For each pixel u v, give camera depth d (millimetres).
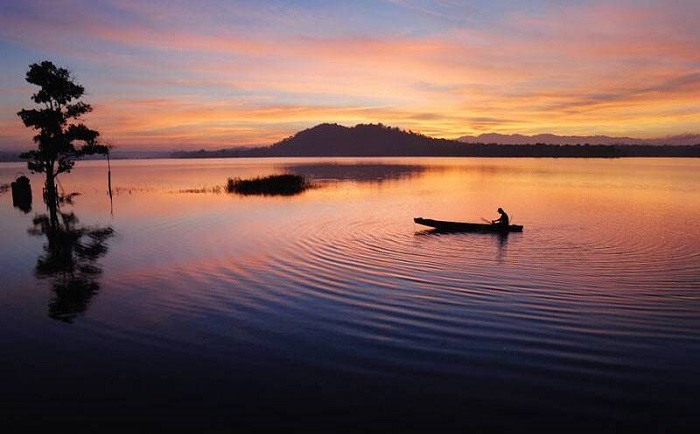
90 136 44688
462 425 7941
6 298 14969
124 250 21703
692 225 28719
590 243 22812
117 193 51000
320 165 157250
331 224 28969
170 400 8852
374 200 43875
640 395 8727
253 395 8984
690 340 11078
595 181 69188
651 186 59406
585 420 8016
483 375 9555
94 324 12680
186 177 85812
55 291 15617
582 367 9805
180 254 20641
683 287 15266
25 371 10094
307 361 10312
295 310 13414
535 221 30688
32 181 76188
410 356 10445
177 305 14016
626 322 12211
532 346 10836
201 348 11062
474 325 12117
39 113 42000
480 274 17000
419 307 13500
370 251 20938
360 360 10297
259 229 27078
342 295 14664
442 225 26594
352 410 8430
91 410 8570
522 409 8359
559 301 13898
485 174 91188
